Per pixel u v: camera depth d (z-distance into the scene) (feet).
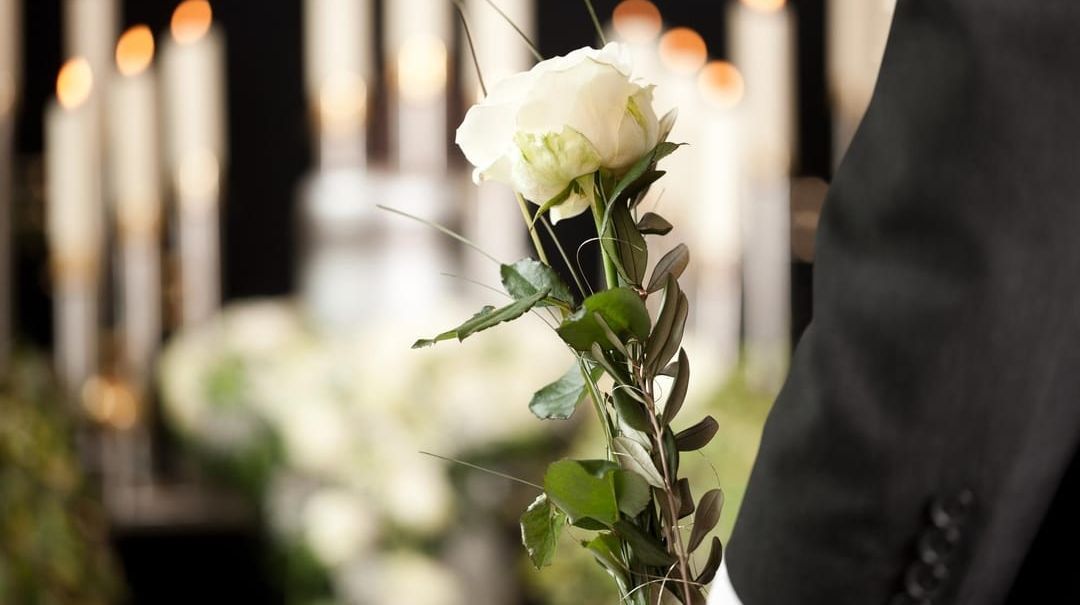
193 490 13.91
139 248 13.74
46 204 15.66
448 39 13.80
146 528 13.62
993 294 3.70
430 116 13.66
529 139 3.95
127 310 13.82
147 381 13.97
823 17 16.56
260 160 16.19
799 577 3.82
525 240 14.20
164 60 14.28
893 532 3.76
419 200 13.64
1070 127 3.69
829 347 3.80
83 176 13.08
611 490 3.92
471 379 10.64
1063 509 3.87
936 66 3.74
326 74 13.61
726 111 12.85
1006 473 3.75
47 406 11.62
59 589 9.72
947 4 3.74
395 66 13.70
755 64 13.38
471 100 13.58
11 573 9.25
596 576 10.13
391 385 10.66
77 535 10.37
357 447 10.59
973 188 3.71
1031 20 3.70
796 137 16.52
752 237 13.64
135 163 13.60
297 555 10.55
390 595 10.30
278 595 14.10
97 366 13.41
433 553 10.55
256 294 16.16
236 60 16.10
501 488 10.58
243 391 11.00
